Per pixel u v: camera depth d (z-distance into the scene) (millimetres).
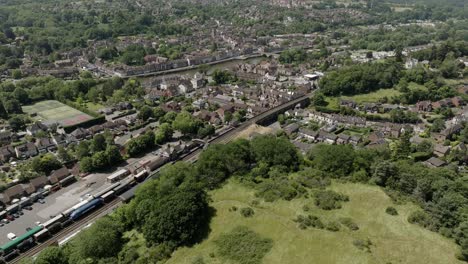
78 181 152375
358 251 85188
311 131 193500
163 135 187500
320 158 124250
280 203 103750
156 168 160375
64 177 152500
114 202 136500
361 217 96750
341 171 117938
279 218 97562
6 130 199625
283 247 87812
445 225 92062
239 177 119250
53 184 148125
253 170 121688
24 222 126000
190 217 93812
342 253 84875
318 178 115750
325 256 84375
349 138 186375
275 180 116000
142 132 198250
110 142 180000
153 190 112062
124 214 109625
